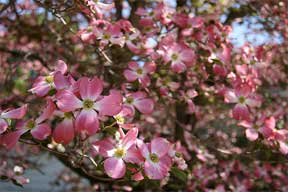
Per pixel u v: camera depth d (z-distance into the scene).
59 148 1.72
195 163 4.06
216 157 4.38
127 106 1.91
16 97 2.31
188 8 3.36
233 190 4.28
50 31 3.16
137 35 2.43
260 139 2.38
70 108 1.31
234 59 2.76
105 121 1.51
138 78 2.30
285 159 2.76
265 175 4.52
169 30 2.81
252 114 3.17
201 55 2.68
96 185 4.11
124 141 1.40
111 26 2.32
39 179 5.55
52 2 2.23
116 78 2.58
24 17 3.53
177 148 3.02
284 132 2.33
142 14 2.75
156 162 1.39
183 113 3.97
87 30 2.32
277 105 4.32
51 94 1.42
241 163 4.43
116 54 2.77
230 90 2.46
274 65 4.32
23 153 4.11
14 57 3.66
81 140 1.53
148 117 3.89
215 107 4.48
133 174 1.41
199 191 3.98
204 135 5.36
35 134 1.39
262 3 3.83
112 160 1.36
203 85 2.98
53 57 3.35
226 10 3.57
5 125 1.42
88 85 1.34
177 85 2.64
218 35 2.74
